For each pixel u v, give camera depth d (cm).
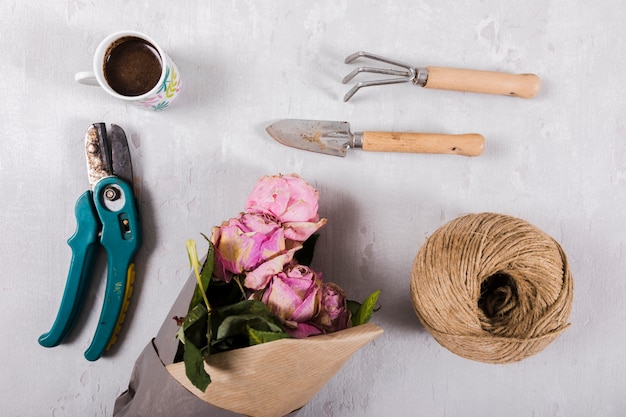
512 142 88
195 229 85
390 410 89
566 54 88
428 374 89
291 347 54
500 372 90
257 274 60
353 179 87
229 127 85
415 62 87
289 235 64
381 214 87
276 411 62
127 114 84
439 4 86
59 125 83
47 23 82
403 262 88
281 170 86
